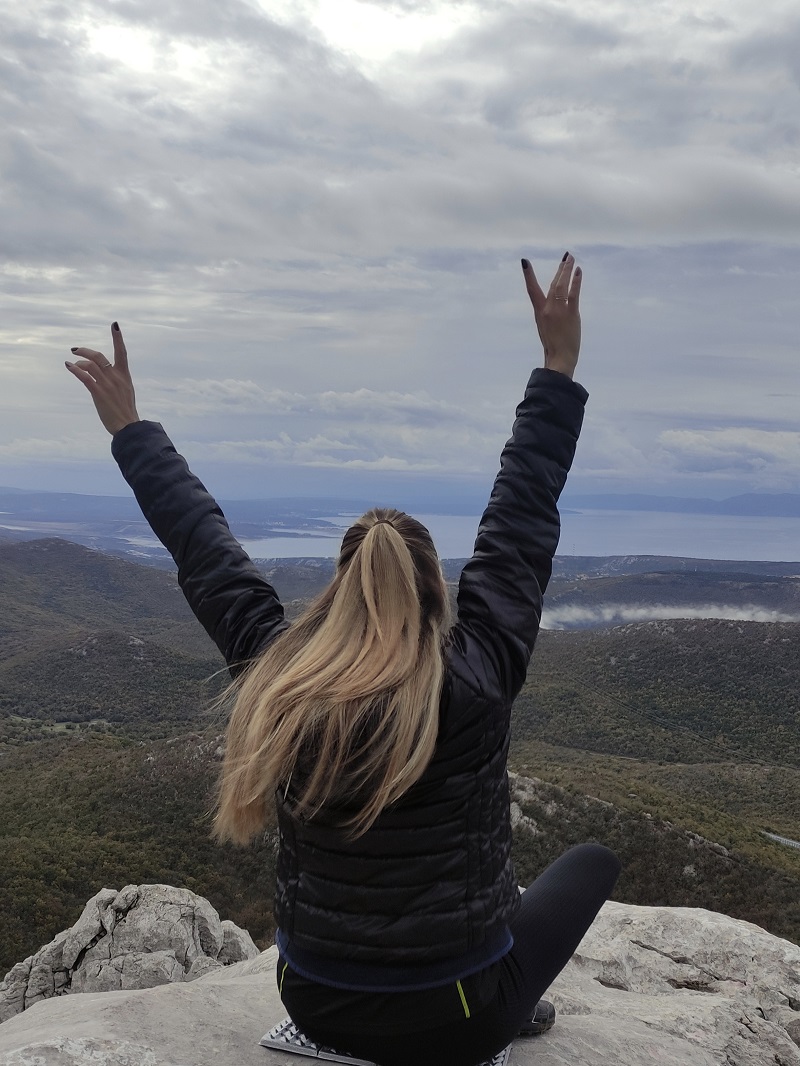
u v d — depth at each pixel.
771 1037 4.36
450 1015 2.21
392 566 2.21
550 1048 3.32
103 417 2.93
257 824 2.32
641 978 5.44
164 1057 2.73
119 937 10.85
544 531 2.42
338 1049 2.38
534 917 2.61
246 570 2.65
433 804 2.13
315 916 2.21
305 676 2.11
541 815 51.44
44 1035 2.91
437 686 2.05
